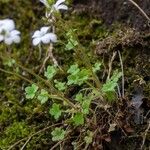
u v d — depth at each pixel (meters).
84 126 0.46
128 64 0.50
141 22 0.52
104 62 0.51
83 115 0.44
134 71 0.49
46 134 0.48
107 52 0.51
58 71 0.52
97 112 0.46
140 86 0.47
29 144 0.48
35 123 0.50
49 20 0.44
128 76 0.49
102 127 0.45
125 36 0.50
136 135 0.45
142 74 0.48
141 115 0.45
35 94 0.45
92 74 0.45
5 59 0.41
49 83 0.45
